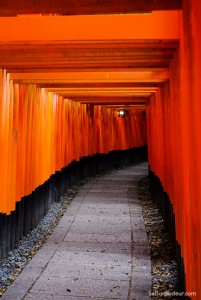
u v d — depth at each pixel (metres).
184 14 3.38
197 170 3.20
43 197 9.54
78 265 6.16
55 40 4.32
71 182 13.80
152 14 4.26
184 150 3.95
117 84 8.42
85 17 4.29
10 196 6.78
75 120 13.66
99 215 9.86
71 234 8.09
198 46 3.04
